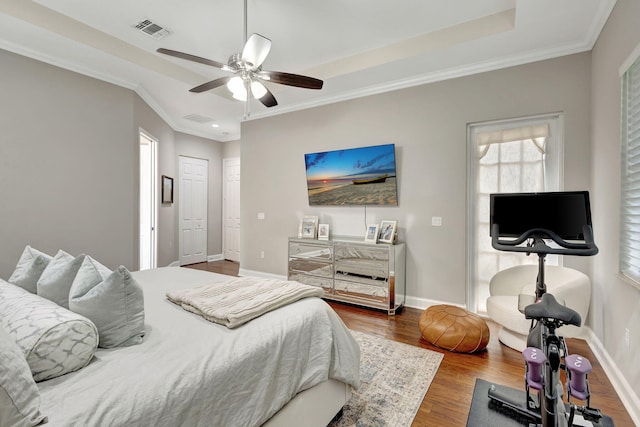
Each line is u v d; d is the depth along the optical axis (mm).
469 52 3051
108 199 3730
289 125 4770
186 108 4852
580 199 1878
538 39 2818
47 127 3232
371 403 1916
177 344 1280
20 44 2961
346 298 3846
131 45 3348
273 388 1340
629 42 1964
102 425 833
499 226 2080
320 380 1562
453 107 3479
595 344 2586
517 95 3154
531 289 2844
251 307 1592
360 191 4051
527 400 1517
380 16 2768
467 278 3459
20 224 3080
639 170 1868
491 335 2928
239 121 5504
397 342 2775
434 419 1782
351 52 3430
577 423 1721
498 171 3334
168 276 2494
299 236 4473
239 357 1239
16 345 912
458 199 3473
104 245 3703
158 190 5129
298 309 1690
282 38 3125
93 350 1108
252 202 5219
